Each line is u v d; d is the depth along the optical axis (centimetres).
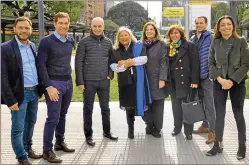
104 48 555
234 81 468
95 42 547
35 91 472
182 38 576
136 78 565
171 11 1661
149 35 576
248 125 667
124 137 602
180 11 1656
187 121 557
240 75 464
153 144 562
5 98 436
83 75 553
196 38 586
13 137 461
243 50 468
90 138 567
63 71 487
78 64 545
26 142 498
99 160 494
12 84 440
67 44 489
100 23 545
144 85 570
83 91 554
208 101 564
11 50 435
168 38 589
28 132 496
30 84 459
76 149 542
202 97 583
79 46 545
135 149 539
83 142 576
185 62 570
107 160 494
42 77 467
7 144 568
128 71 564
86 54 548
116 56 561
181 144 561
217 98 493
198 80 564
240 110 484
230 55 473
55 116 484
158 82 575
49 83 470
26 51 458
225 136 600
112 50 567
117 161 489
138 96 566
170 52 578
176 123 608
